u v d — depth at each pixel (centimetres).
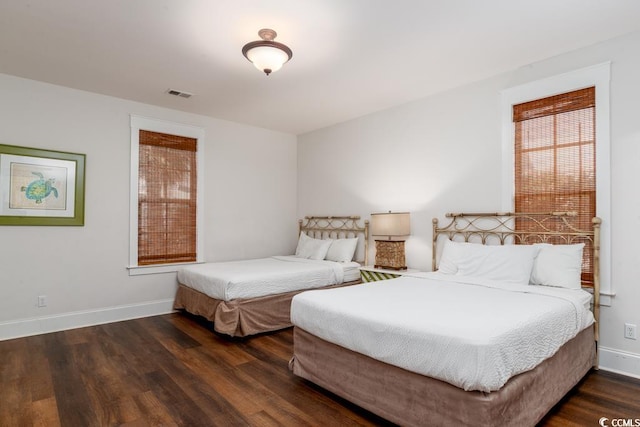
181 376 261
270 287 366
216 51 291
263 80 352
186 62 312
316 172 547
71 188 376
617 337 270
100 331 366
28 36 267
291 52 267
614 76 272
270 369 276
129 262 413
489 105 346
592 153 286
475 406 161
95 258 391
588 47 285
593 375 263
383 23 248
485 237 347
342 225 505
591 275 284
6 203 341
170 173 448
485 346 158
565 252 280
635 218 263
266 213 544
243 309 344
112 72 335
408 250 418
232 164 506
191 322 402
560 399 217
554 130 307
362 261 475
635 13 238
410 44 279
